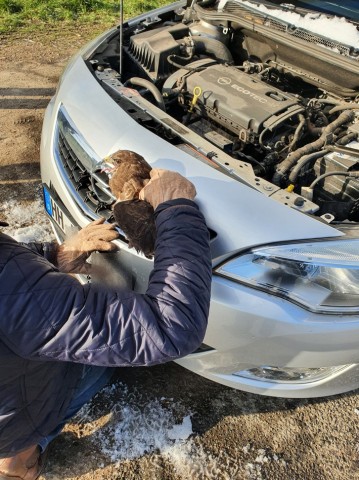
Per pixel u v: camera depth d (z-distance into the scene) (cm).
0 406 128
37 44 521
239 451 192
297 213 167
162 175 135
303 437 199
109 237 159
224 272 161
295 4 257
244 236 160
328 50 224
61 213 210
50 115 241
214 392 211
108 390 208
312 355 168
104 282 182
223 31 273
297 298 160
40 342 108
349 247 161
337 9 247
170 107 246
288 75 263
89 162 191
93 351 108
